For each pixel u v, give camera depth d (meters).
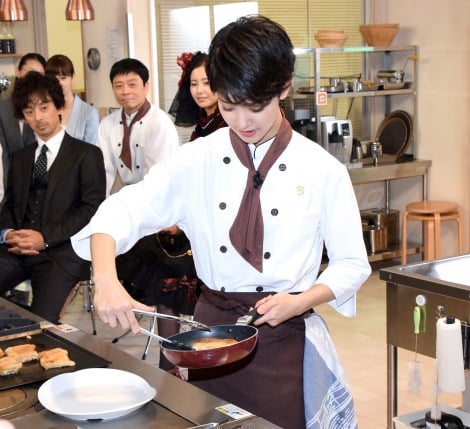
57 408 1.56
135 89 4.46
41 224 3.69
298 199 1.86
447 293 2.43
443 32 5.77
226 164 1.88
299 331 1.92
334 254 1.92
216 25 5.91
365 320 4.88
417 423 2.41
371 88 5.89
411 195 6.21
